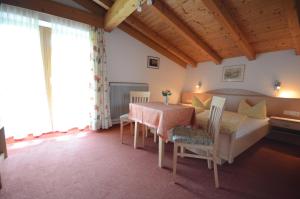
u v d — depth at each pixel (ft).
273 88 11.85
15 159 6.98
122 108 13.32
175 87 17.25
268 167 7.23
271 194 5.45
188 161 7.43
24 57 8.66
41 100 9.51
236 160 7.84
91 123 11.33
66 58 10.14
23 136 9.05
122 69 13.21
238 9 8.77
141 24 12.37
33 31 8.83
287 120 10.00
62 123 10.41
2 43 8.03
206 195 5.26
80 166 6.65
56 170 6.29
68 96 10.48
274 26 9.34
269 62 11.98
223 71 14.69
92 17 10.64
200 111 11.91
